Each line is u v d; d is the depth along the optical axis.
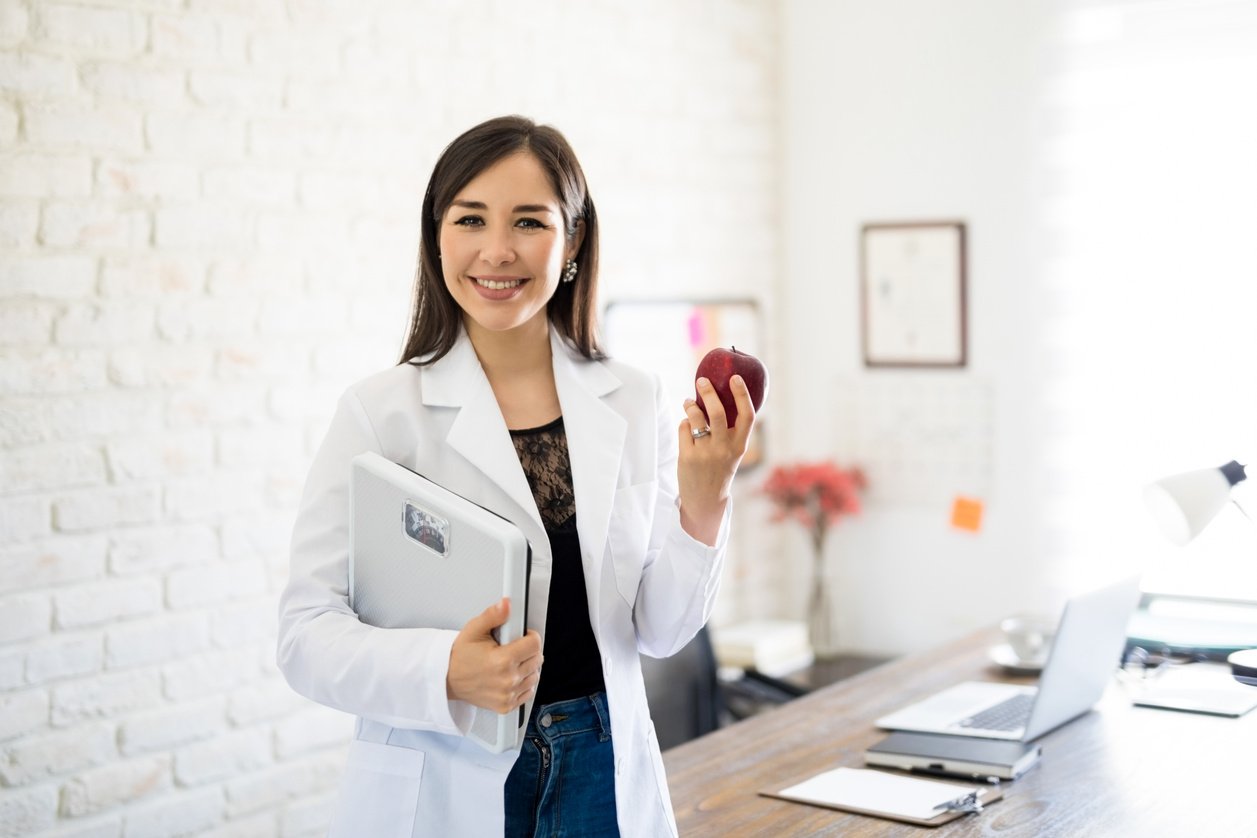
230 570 2.81
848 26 4.08
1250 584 3.52
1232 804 1.89
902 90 4.00
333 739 3.02
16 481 2.48
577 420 1.60
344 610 1.49
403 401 1.56
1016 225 3.84
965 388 3.95
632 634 1.61
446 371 1.59
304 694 1.47
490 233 1.49
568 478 1.58
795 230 4.23
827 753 2.20
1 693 2.47
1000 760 2.04
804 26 4.16
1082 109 3.70
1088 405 3.74
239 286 2.80
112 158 2.58
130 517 2.64
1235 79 3.49
